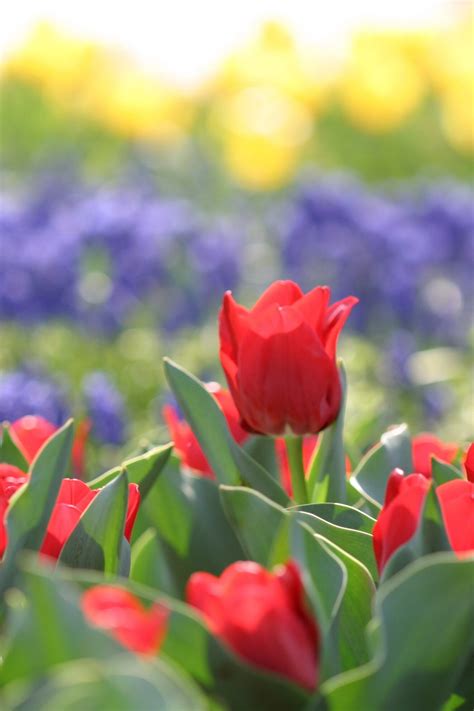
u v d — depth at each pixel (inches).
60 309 259.6
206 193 433.1
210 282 278.1
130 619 42.5
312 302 70.4
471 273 295.0
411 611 46.1
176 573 68.8
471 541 55.8
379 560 56.8
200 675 45.2
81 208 307.4
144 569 68.4
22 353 251.4
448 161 508.7
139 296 271.7
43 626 41.5
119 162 461.1
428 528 53.9
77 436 89.2
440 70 425.4
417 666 46.8
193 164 441.1
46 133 493.4
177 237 277.4
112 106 395.9
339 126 503.2
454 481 57.5
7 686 42.3
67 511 57.5
